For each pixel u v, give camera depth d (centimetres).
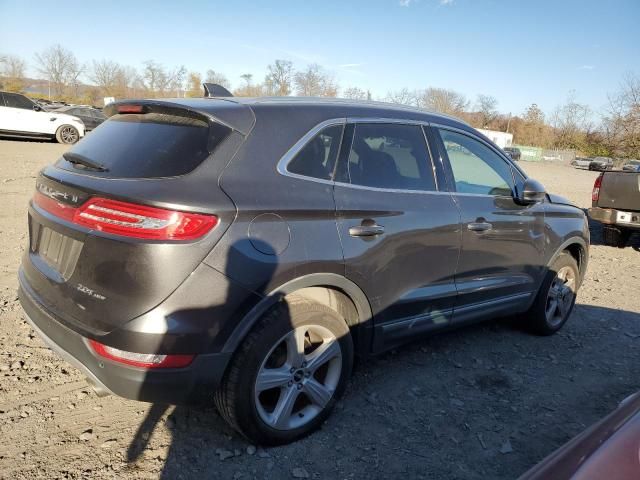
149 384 235
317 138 293
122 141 275
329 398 299
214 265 239
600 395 376
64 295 254
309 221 272
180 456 272
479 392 365
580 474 137
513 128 8306
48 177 283
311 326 280
